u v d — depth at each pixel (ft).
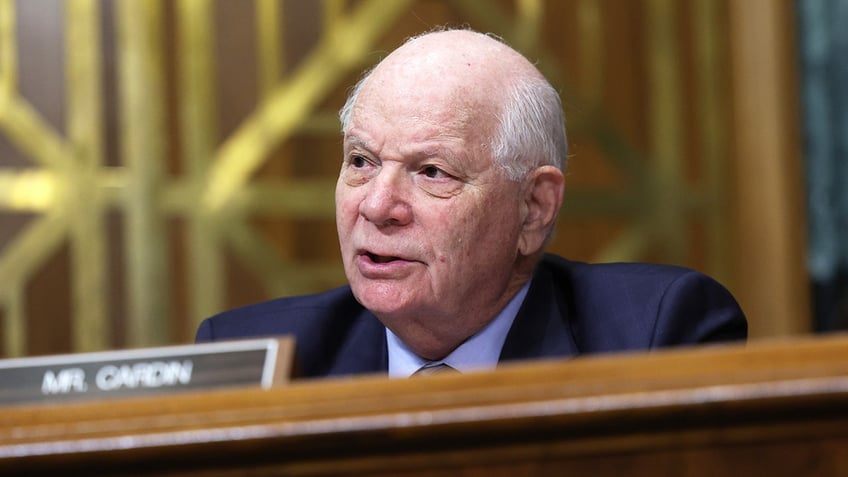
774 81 17.38
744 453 3.50
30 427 3.66
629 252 17.16
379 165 6.57
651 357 3.54
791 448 3.49
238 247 15.81
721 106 17.56
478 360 6.90
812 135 17.46
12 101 15.29
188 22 15.74
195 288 15.71
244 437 3.53
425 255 6.48
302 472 3.58
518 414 3.47
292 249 15.97
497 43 6.93
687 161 17.40
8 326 15.12
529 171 6.80
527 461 3.53
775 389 3.41
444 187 6.51
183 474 3.61
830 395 3.40
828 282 17.40
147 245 15.53
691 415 3.45
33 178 15.30
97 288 15.35
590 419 3.46
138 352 4.18
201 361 4.17
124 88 15.56
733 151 17.57
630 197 17.22
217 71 15.83
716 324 6.66
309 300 7.47
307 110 16.03
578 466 3.53
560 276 7.29
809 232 17.51
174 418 3.60
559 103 7.14
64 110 15.42
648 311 6.61
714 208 17.47
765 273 17.46
